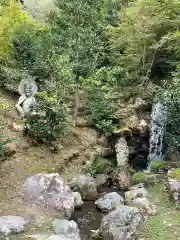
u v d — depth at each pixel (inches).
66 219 387.5
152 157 585.9
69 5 613.9
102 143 577.0
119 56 754.8
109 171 529.0
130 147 585.0
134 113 615.2
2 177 433.1
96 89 629.9
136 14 663.1
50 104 511.8
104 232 353.7
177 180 430.0
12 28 699.4
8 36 675.4
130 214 362.0
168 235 348.2
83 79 632.4
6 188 416.5
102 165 527.2
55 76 649.6
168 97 501.4
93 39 629.6
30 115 513.7
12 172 446.6
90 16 637.9
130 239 339.3
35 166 471.5
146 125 593.0
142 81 674.8
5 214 370.9
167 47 674.2
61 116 517.0
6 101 614.5
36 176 426.3
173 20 658.2
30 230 351.3
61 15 642.8
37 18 963.3
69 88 672.4
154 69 743.7
